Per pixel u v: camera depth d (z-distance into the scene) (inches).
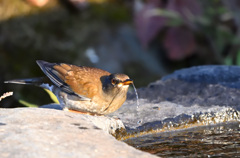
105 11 701.3
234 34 688.4
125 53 684.7
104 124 307.4
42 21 650.2
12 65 605.6
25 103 419.8
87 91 343.9
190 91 405.4
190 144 295.6
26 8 652.1
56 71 365.1
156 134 330.3
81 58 649.0
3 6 645.3
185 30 678.5
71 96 350.9
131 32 699.4
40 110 288.0
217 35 693.9
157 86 427.2
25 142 223.0
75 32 663.8
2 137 229.8
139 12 683.4
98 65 656.4
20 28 633.0
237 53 693.3
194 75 438.9
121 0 716.0
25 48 622.8
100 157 210.4
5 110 283.7
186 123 343.9
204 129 338.3
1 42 618.2
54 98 421.7
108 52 673.0
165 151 281.0
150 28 676.7
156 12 677.3
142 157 212.2
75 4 671.8
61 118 273.6
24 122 258.4
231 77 426.6
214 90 401.1
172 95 398.6
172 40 680.4
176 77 445.1
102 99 345.1
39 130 244.5
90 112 355.3
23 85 588.4
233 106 364.2
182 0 677.3
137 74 680.4
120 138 321.4
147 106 371.6
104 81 350.3
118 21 700.7
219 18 692.7
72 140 232.2
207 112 352.8
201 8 683.4
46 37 640.4
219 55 697.6
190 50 681.6
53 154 210.8
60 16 665.6
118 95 343.0
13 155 206.4
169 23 674.8
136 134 327.9
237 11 690.8
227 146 286.4
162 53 708.0
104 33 684.1
